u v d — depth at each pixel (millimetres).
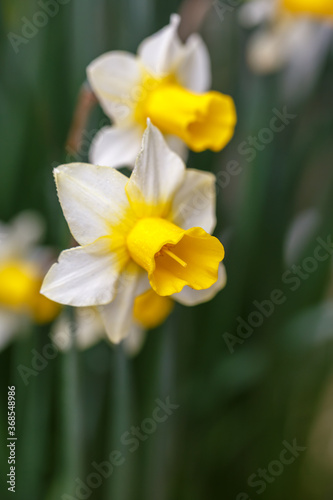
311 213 542
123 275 372
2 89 494
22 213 502
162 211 374
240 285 505
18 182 500
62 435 448
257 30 522
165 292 365
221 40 522
